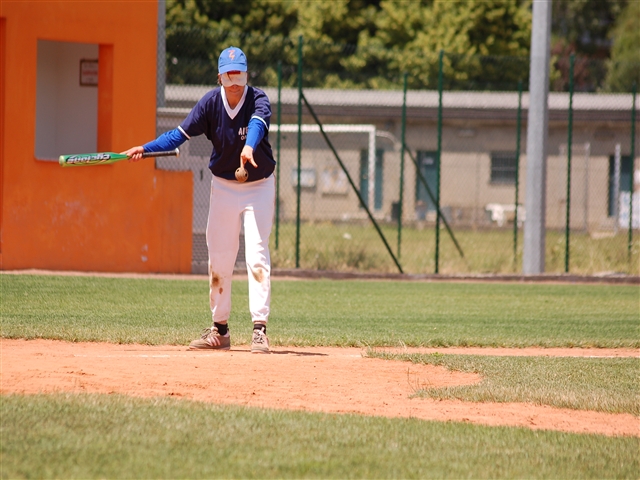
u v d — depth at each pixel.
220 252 26.95
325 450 15.96
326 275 57.88
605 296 53.06
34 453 14.84
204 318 35.56
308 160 121.81
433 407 20.61
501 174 124.12
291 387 21.78
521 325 38.97
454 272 63.97
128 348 27.41
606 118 121.94
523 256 64.00
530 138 64.12
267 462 15.02
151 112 53.56
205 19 121.25
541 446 17.20
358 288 52.69
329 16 135.62
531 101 64.12
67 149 56.28
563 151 122.81
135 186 53.44
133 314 36.09
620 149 123.06
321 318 38.69
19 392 19.56
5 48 49.72
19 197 50.75
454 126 123.69
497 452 16.56
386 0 148.00
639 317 43.44
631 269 66.88
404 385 22.89
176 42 118.62
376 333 33.75
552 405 21.44
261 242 26.61
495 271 65.12
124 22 52.75
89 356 24.80
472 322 39.47
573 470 15.62
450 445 16.86
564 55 181.50
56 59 55.72
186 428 16.88
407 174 123.50
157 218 54.06
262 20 129.50
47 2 50.66
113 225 53.12
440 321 39.38
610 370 26.94
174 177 54.31
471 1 137.75
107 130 53.09
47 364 22.98
